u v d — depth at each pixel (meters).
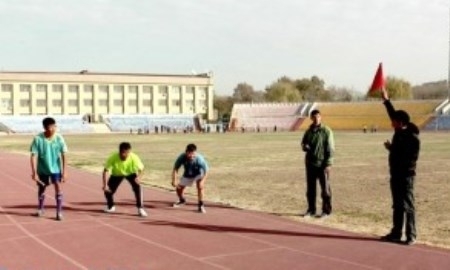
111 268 8.96
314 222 13.05
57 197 13.17
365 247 10.32
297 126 125.62
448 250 10.07
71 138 81.44
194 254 9.87
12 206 15.18
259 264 9.20
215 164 31.34
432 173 25.47
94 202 16.09
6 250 10.10
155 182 21.88
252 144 57.31
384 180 22.70
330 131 13.59
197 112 137.88
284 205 15.81
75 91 124.94
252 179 23.20
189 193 18.30
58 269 8.88
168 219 13.31
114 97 129.25
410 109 114.62
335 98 178.50
